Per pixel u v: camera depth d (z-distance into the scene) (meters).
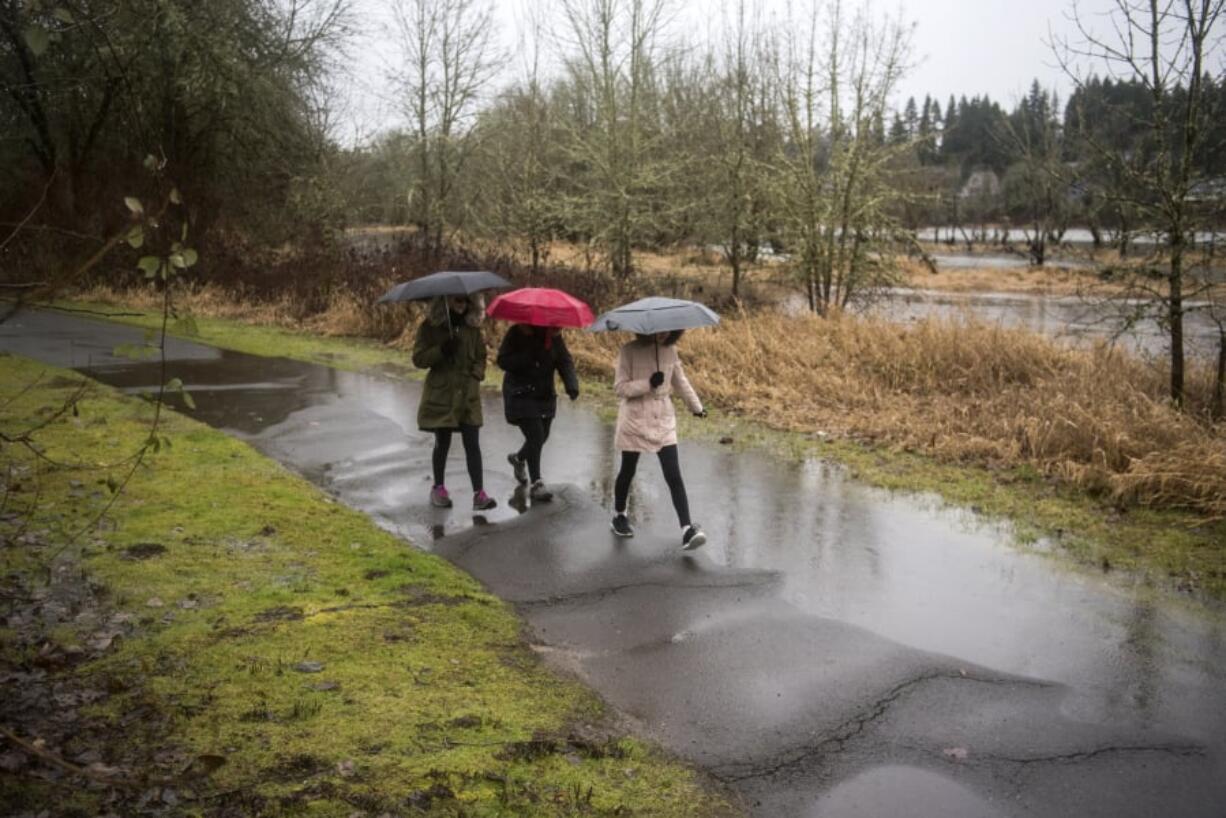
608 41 19.30
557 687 4.38
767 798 3.57
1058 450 8.40
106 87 19.16
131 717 3.73
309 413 10.41
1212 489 7.15
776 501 7.55
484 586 5.75
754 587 5.77
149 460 7.83
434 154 24.06
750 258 18.83
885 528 6.90
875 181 16.11
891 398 10.79
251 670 4.21
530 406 7.36
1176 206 8.77
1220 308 8.89
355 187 24.80
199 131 22.31
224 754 3.51
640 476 8.28
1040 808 3.56
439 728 3.84
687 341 13.06
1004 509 7.30
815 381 11.31
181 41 18.67
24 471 7.10
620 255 19.59
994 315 22.86
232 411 10.39
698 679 4.56
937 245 58.28
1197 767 3.86
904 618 5.33
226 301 19.41
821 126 16.22
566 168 21.44
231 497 6.95
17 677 4.00
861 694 4.42
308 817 3.15
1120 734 4.11
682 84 22.25
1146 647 4.97
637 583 5.82
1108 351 11.08
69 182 21.84
